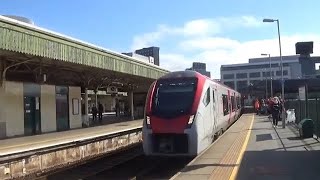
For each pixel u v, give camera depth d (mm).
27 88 27984
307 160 15000
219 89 23406
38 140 21641
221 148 19062
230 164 14508
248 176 12305
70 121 33656
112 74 37719
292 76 130000
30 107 28391
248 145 19984
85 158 20203
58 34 24188
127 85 49281
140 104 54656
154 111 16828
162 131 16234
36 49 22000
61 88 32656
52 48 23625
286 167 13656
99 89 47750
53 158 17656
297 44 93125
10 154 15383
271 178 11945
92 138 21000
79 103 35281
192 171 13438
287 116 36719
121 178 15039
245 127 32719
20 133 26859
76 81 35469
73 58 26234
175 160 18578
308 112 25953
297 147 18797
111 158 21844
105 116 57844
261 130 29078
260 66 138125
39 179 15531
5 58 24484
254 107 70312
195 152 16156
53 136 24281
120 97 66000
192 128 16141
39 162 16672
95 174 16109
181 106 16734
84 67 30266
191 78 17859
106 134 23141
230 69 143250
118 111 56938
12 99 26234
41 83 29453
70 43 25750
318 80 70250
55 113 31453
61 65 28406
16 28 20172
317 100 21812
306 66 92812
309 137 22672
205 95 17891
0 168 14328
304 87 26969
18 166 15336
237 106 44188
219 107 22969
